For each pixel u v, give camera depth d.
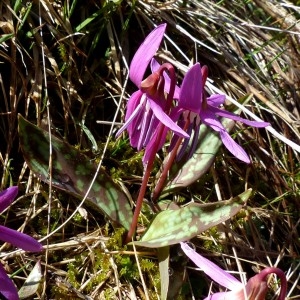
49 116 0.38
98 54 0.44
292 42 0.51
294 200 0.43
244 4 0.51
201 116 0.31
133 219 0.36
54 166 0.35
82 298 0.34
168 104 0.32
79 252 0.36
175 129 0.29
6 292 0.28
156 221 0.36
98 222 0.38
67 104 0.40
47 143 0.35
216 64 0.47
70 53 0.41
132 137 0.32
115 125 0.42
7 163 0.37
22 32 0.40
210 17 0.47
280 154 0.45
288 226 0.42
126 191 0.39
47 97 0.38
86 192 0.35
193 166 0.39
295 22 0.50
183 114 0.33
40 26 0.40
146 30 0.46
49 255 0.35
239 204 0.33
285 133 0.45
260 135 0.45
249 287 0.28
